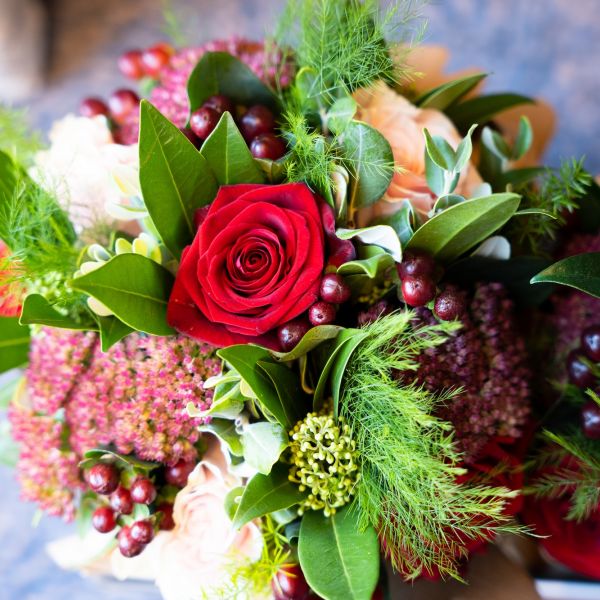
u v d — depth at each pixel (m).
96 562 0.65
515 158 0.62
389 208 0.59
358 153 0.56
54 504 0.62
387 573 0.60
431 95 0.62
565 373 0.63
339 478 0.56
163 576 0.59
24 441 0.61
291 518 0.57
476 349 0.58
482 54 0.87
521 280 0.60
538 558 0.68
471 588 0.62
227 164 0.57
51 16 0.91
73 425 0.59
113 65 0.89
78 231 0.61
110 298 0.55
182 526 0.59
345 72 0.58
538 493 0.61
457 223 0.56
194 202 0.57
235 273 0.56
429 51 0.69
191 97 0.59
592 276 0.56
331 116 0.58
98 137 0.61
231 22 0.87
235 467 0.57
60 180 0.59
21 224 0.59
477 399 0.58
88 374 0.59
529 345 0.64
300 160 0.57
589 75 0.85
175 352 0.57
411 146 0.60
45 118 0.89
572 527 0.63
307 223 0.56
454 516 0.56
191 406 0.55
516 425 0.60
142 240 0.57
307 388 0.57
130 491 0.58
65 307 0.59
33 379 0.60
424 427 0.56
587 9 0.85
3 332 0.62
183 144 0.56
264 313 0.56
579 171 0.59
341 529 0.56
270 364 0.56
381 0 0.62
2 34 0.82
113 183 0.58
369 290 0.58
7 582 0.82
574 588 0.68
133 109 0.66
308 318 0.56
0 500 0.84
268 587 0.58
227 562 0.58
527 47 0.86
